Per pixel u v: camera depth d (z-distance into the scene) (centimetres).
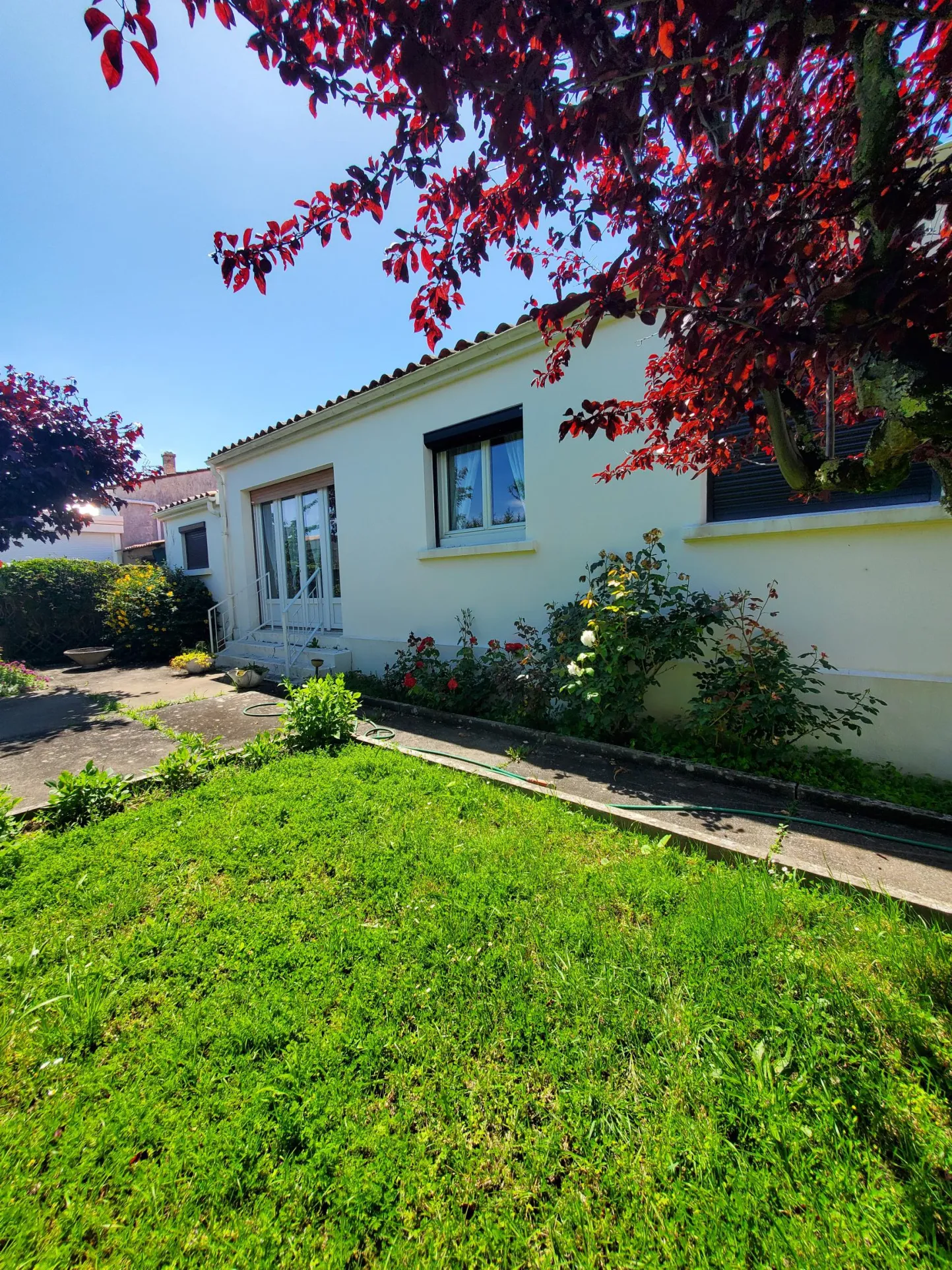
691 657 396
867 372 141
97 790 328
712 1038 155
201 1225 118
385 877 240
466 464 604
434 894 227
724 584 407
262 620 957
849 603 357
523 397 512
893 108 130
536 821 292
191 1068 152
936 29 133
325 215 192
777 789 332
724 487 413
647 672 422
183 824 297
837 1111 133
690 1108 137
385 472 663
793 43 109
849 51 139
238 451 883
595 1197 120
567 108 142
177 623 1023
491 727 488
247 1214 119
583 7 119
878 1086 138
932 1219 110
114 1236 116
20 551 1841
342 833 282
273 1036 160
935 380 123
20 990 185
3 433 802
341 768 375
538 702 464
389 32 132
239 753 414
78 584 1136
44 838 294
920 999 165
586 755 414
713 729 375
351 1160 127
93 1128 137
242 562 952
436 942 198
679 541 425
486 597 569
